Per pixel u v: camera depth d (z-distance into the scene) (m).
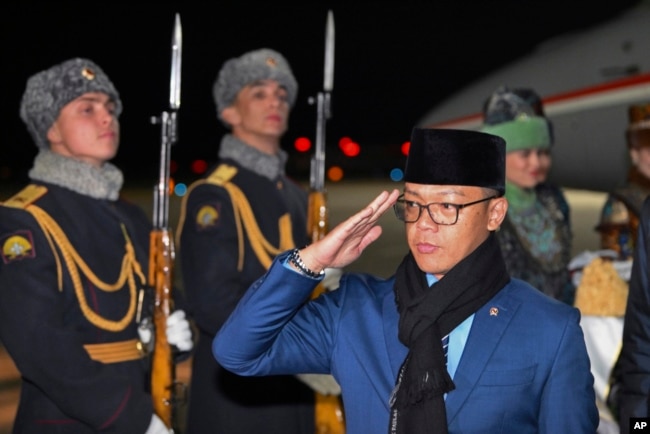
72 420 3.89
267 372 2.92
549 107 17.78
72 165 4.07
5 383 7.33
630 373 3.50
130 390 3.90
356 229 2.75
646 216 3.47
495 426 2.72
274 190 5.06
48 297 3.79
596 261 4.54
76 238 3.98
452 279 2.74
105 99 4.16
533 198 5.27
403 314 2.76
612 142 16.70
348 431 2.88
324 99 5.18
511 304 2.81
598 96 16.77
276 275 2.76
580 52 17.28
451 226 2.73
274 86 5.16
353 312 2.91
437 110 21.44
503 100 5.28
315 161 5.16
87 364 3.82
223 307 4.65
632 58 16.20
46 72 4.14
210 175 4.98
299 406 4.77
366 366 2.84
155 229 4.14
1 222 3.88
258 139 5.16
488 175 2.76
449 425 2.72
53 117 4.09
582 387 2.76
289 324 2.95
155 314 4.07
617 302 4.42
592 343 4.41
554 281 5.18
